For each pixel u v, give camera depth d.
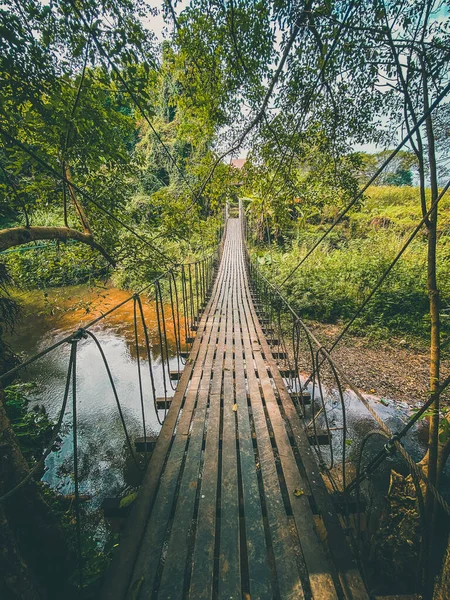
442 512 1.95
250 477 1.74
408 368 4.99
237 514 1.50
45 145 2.97
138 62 2.28
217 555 1.34
